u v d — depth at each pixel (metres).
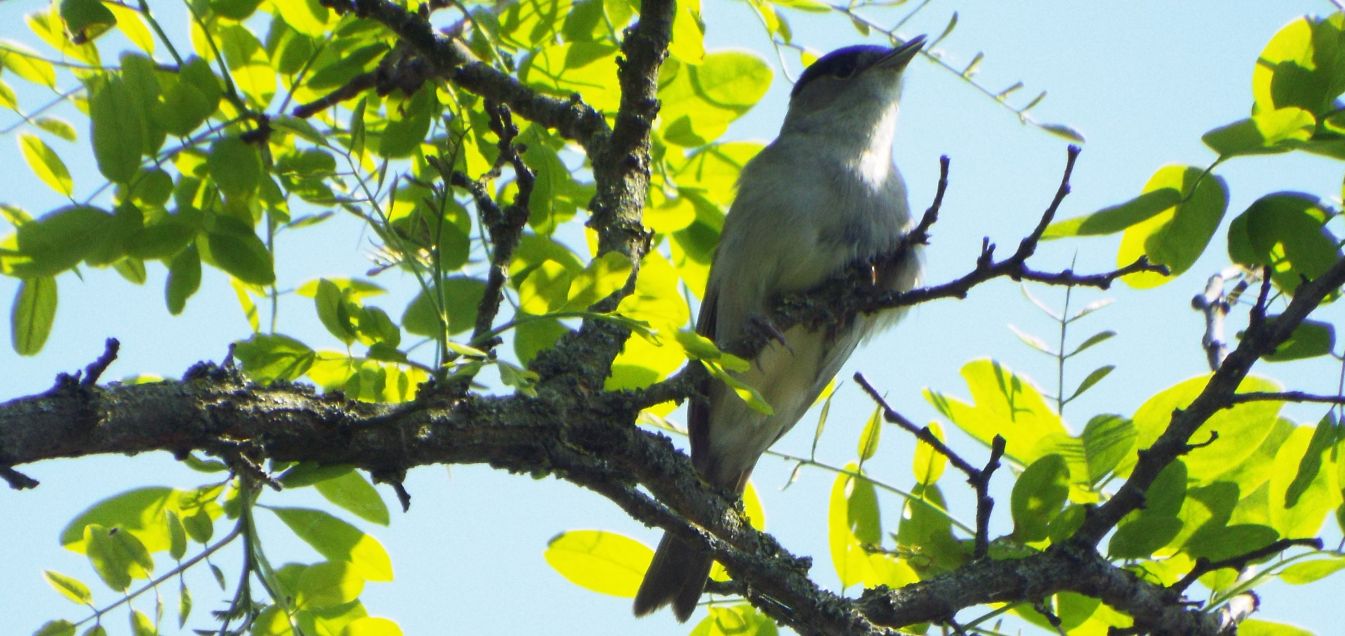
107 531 5.90
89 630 5.77
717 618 8.29
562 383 6.91
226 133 7.38
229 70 8.34
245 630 5.60
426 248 6.98
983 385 8.27
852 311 9.44
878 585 8.20
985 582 7.45
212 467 7.04
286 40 8.45
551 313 6.29
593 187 9.32
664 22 8.02
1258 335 7.35
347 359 7.12
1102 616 8.29
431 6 8.69
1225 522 7.77
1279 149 7.52
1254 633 8.31
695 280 10.02
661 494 7.28
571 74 8.72
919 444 8.36
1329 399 7.26
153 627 5.82
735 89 9.20
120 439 5.33
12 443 5.02
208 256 8.16
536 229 8.34
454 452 6.24
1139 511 7.62
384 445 6.05
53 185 7.29
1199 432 8.09
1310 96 7.80
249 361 6.88
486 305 6.95
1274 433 8.03
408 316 7.94
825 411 8.32
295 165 7.55
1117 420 8.13
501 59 8.41
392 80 8.34
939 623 7.40
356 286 8.41
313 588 6.53
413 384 7.90
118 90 6.85
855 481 8.26
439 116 8.55
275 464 6.02
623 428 6.97
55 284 7.27
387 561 6.94
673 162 9.49
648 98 8.02
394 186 6.64
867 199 10.92
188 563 5.85
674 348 7.25
